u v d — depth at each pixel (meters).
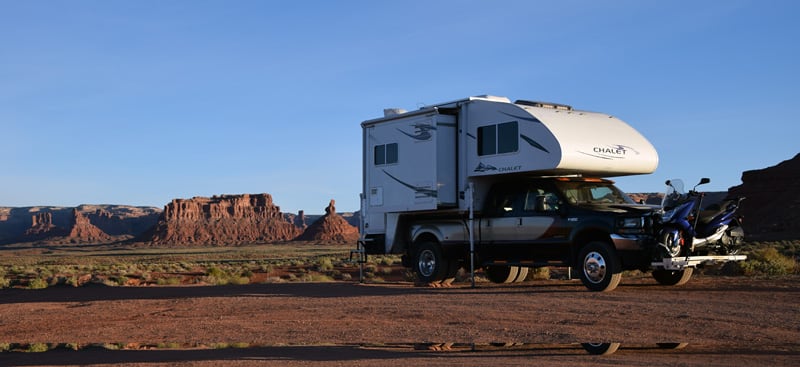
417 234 19.81
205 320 14.16
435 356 10.23
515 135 17.28
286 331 12.70
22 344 12.51
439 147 18.72
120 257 128.38
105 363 10.41
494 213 18.00
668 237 14.88
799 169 92.31
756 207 91.94
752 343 10.22
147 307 16.30
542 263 16.80
